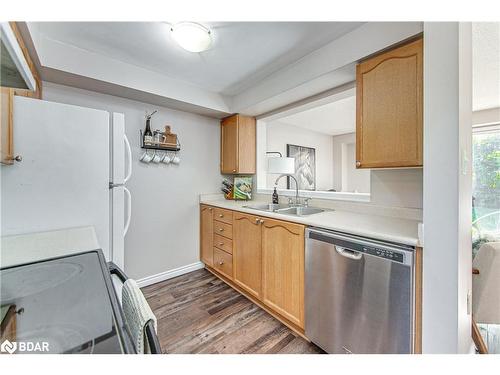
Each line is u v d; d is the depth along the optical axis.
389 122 1.36
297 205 2.33
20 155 1.11
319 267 1.45
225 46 1.72
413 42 1.27
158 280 2.51
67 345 0.48
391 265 1.11
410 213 1.59
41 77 1.77
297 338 1.61
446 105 0.89
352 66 1.59
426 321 0.97
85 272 0.83
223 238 2.46
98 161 1.32
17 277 0.79
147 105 2.39
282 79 2.08
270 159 2.62
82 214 1.28
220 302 2.09
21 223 1.13
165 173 2.56
